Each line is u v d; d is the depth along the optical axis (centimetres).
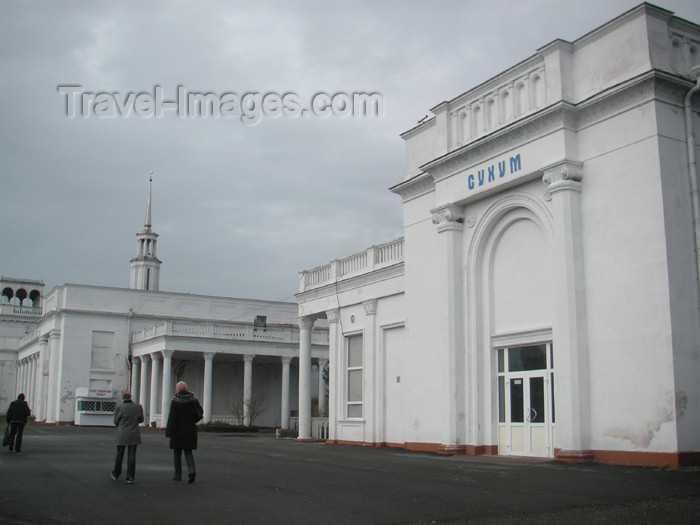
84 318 5278
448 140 2136
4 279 8319
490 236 2027
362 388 2645
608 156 1652
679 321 1491
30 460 1602
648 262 1536
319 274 2994
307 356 3036
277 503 968
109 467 1433
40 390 5584
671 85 1577
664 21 1639
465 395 2019
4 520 816
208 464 1555
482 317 2025
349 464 1597
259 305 6147
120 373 5316
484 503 974
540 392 1842
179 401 1202
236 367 5262
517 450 1894
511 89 1927
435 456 1923
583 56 1752
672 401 1452
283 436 3378
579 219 1695
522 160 1833
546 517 869
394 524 832
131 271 6706
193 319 5769
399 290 2453
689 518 835
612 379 1580
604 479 1246
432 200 2270
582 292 1664
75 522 813
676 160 1567
